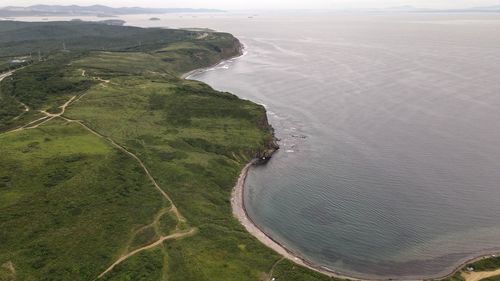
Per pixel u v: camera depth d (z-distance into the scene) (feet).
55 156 335.67
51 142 365.61
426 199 330.54
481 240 282.36
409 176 366.43
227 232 281.13
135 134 418.72
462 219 305.32
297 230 298.76
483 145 424.46
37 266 232.12
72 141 374.84
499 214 310.65
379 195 339.16
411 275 252.01
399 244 280.31
